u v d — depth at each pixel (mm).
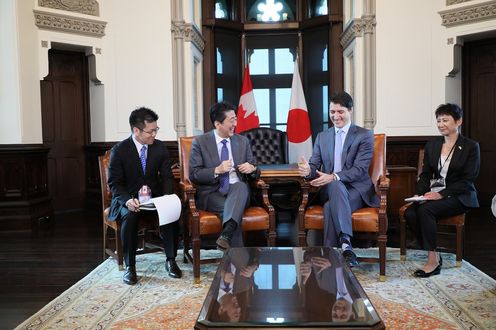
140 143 3389
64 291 3049
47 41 5996
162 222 3070
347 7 7176
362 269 3389
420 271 3191
